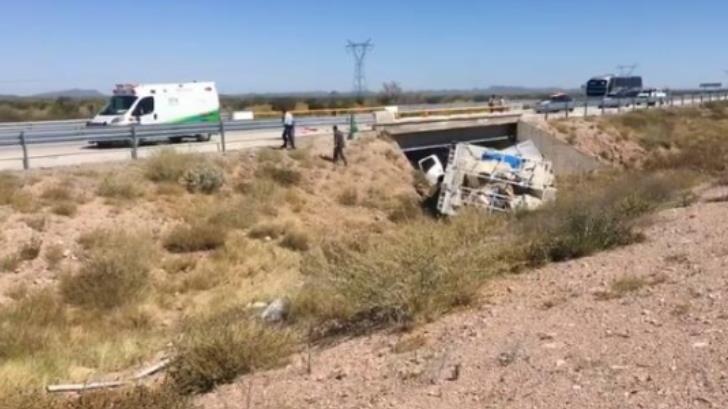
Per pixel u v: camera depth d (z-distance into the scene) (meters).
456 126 42.88
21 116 53.53
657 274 9.80
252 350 8.93
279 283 16.84
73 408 7.74
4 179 21.61
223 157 28.31
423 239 11.16
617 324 7.59
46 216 19.98
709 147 45.38
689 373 5.81
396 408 6.14
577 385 5.95
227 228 22.39
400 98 86.19
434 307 9.42
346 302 10.69
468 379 6.57
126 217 21.44
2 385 9.44
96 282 16.58
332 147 34.03
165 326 14.57
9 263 17.27
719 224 13.46
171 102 35.34
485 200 28.42
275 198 26.25
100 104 64.75
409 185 33.31
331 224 25.91
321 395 7.05
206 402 7.64
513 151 33.28
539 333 7.66
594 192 23.66
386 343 8.69
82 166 24.70
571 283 10.08
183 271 18.97
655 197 20.31
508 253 12.34
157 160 25.67
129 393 7.97
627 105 65.31
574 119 51.53
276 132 40.22
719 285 8.52
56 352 12.30
